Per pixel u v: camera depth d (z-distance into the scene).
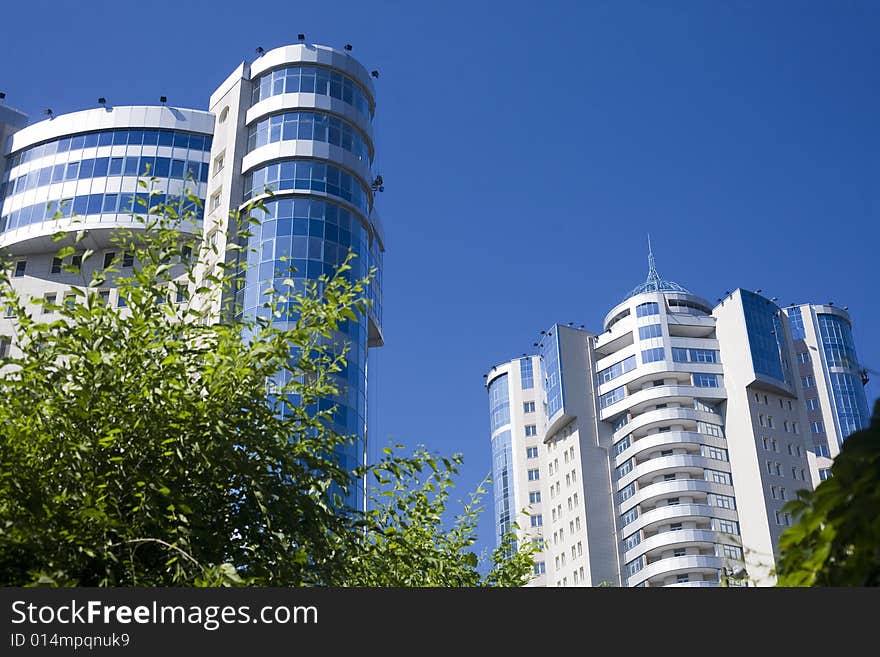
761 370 126.44
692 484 121.81
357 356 72.06
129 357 16.11
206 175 82.50
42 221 80.75
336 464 18.33
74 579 13.91
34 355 16.16
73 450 14.81
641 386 131.50
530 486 145.75
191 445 15.56
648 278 143.00
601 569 124.19
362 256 77.75
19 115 90.31
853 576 6.13
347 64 83.38
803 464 125.00
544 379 142.00
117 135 83.88
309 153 78.06
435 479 23.78
